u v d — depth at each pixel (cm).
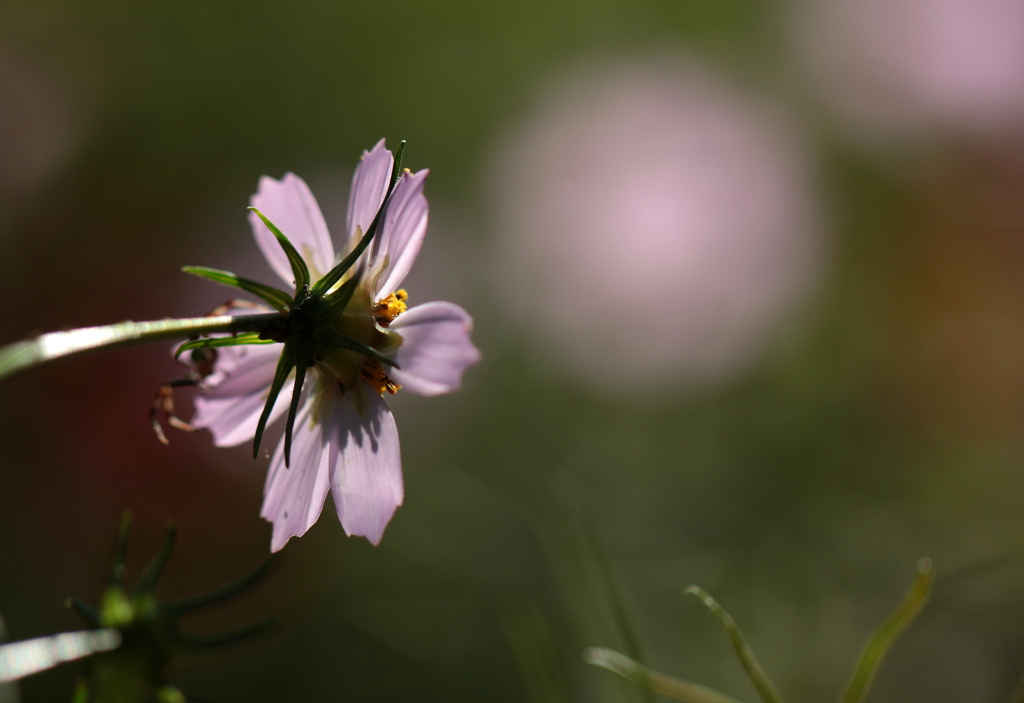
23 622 75
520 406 99
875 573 85
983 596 79
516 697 80
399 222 48
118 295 90
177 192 99
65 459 79
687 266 98
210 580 81
